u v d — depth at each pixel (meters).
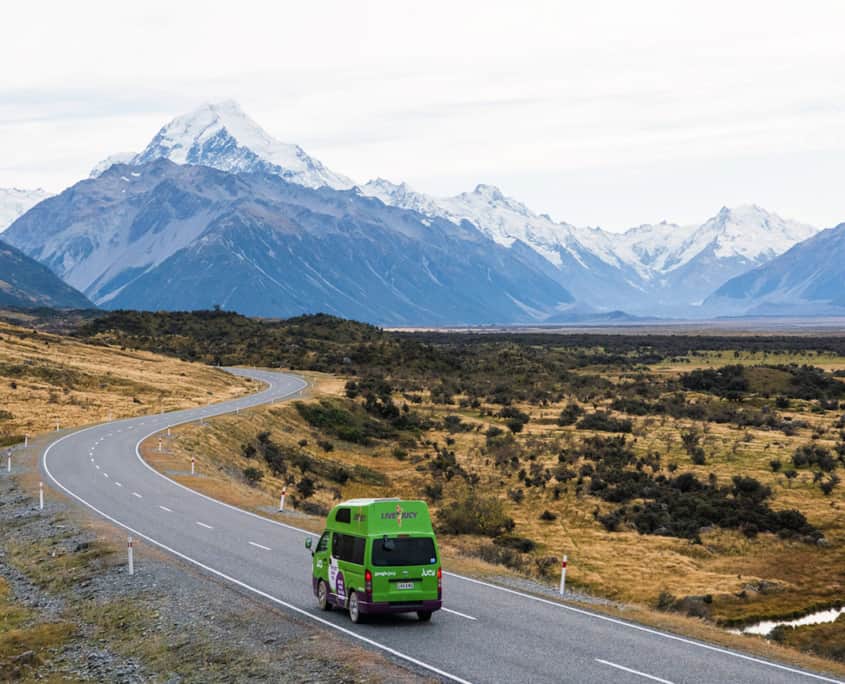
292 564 35.19
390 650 23.58
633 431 111.56
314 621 26.78
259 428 98.56
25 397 114.44
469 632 25.55
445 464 91.44
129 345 195.88
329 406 116.88
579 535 64.00
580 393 152.12
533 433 110.06
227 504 51.19
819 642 42.19
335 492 78.12
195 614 28.84
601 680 21.25
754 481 77.06
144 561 36.12
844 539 63.34
